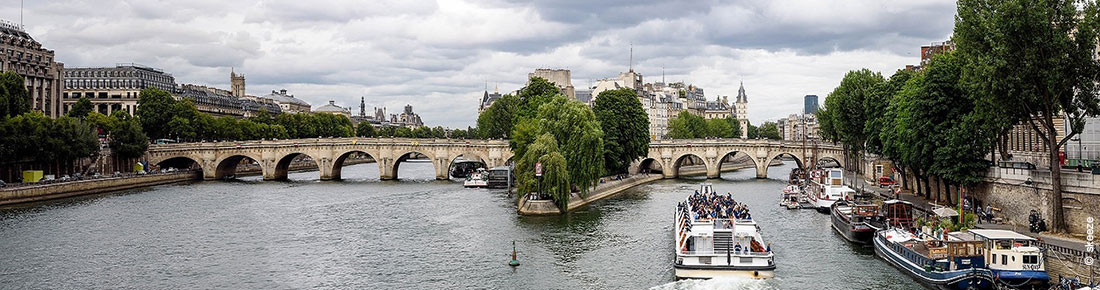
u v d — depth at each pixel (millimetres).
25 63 162000
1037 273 46531
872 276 55469
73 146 126875
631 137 139125
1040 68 55250
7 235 77125
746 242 59094
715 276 54781
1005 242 48719
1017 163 72312
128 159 155125
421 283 56312
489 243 71812
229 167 169625
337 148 158625
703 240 59281
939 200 86438
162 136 178375
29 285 56250
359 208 100750
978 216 69750
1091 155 79562
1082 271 44688
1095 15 54312
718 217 67688
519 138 123625
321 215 93375
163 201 110500
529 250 68062
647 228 80875
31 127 117125
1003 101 57969
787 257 62938
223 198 115438
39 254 67375
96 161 140750
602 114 135375
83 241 74000
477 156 156375
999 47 55469
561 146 100000
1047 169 68875
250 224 85688
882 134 95125
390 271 60312
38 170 123625
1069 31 56531
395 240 74062
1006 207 68688
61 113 177750
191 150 161625
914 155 79938
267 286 55812
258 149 160375
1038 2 54125
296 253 67938
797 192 105375
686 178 161125
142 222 87188
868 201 90312
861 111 113000
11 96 125250
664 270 59562
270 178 159250
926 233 60938
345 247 70625
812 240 71375
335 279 57844
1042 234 58031
